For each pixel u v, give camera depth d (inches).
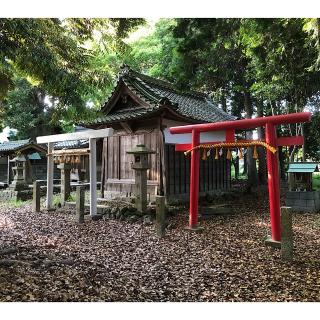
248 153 792.9
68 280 181.8
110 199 454.3
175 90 588.4
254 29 392.8
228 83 813.2
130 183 468.1
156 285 187.0
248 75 681.0
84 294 167.2
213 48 589.9
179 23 437.7
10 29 229.8
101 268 212.2
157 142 444.8
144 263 225.6
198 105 608.7
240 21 402.3
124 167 483.2
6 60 278.1
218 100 882.8
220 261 229.0
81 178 674.8
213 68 658.8
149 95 454.6
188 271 209.6
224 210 421.4
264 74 553.6
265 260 229.3
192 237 298.2
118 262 227.3
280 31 385.7
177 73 539.5
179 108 499.5
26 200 577.9
